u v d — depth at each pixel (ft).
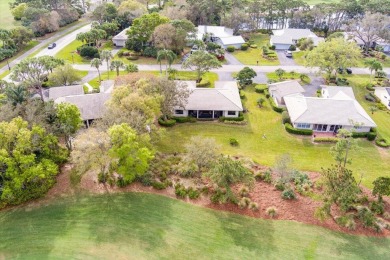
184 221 124.06
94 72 282.97
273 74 285.43
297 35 369.91
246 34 408.67
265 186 143.74
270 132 192.34
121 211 127.34
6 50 304.71
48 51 330.75
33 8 381.60
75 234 117.91
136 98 157.17
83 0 508.12
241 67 301.63
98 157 126.72
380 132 195.83
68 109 153.17
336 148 146.61
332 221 126.52
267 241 117.60
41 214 125.70
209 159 141.08
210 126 197.57
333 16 458.91
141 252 111.65
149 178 142.72
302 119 190.49
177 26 315.58
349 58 260.62
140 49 328.90
